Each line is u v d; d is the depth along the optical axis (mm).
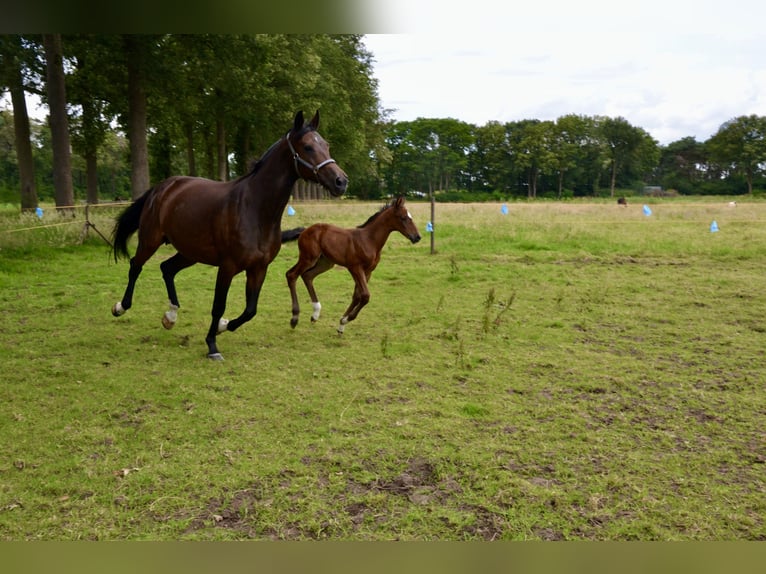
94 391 4770
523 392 4824
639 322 7184
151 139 33188
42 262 11148
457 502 3154
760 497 3188
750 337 6488
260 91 21766
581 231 16281
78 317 7258
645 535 2883
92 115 20906
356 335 6621
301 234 6730
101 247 13438
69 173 15672
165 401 4559
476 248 13516
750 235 15281
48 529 2898
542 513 3053
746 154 80250
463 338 6453
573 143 82938
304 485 3311
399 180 81125
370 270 6703
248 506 3102
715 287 9266
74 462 3547
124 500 3145
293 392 4793
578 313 7641
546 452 3727
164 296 8523
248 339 6402
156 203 6020
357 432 4027
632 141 84250
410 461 3602
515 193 87375
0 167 45125
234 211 5410
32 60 16609
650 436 3959
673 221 19172
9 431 3992
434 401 4605
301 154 5328
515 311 7770
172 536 2850
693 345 6184
